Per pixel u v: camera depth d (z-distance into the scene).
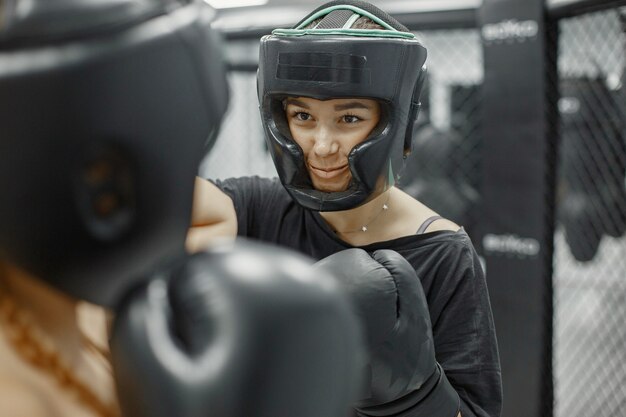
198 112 0.35
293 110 0.94
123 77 0.32
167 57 0.33
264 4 3.18
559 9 1.79
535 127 1.86
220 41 0.38
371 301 0.70
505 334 1.91
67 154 0.31
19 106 0.30
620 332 2.74
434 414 0.79
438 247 0.98
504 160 1.92
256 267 0.33
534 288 1.86
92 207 0.32
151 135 0.33
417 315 0.74
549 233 1.89
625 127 2.43
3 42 0.31
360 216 1.01
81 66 0.31
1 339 0.34
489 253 1.96
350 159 0.92
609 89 2.47
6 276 0.35
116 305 0.35
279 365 0.31
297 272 0.34
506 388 1.90
